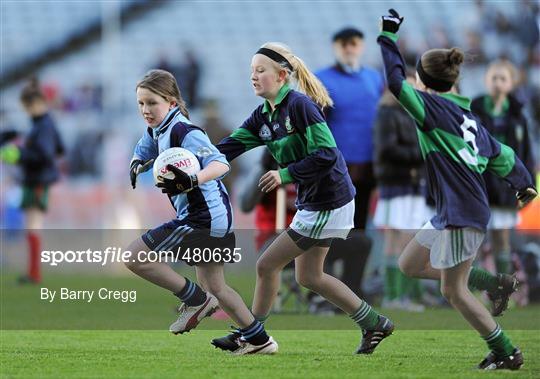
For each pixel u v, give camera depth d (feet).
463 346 70.74
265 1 237.66
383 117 95.50
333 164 60.49
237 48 229.66
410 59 143.54
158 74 61.77
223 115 203.41
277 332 78.79
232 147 64.28
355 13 234.79
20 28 235.20
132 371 57.98
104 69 227.81
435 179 58.85
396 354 66.28
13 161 121.39
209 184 61.93
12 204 168.66
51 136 120.98
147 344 71.31
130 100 218.59
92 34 234.58
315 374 56.80
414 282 96.12
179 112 61.87
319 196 61.26
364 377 55.72
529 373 57.67
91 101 214.28
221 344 66.03
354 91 98.63
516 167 61.16
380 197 96.94
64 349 68.44
